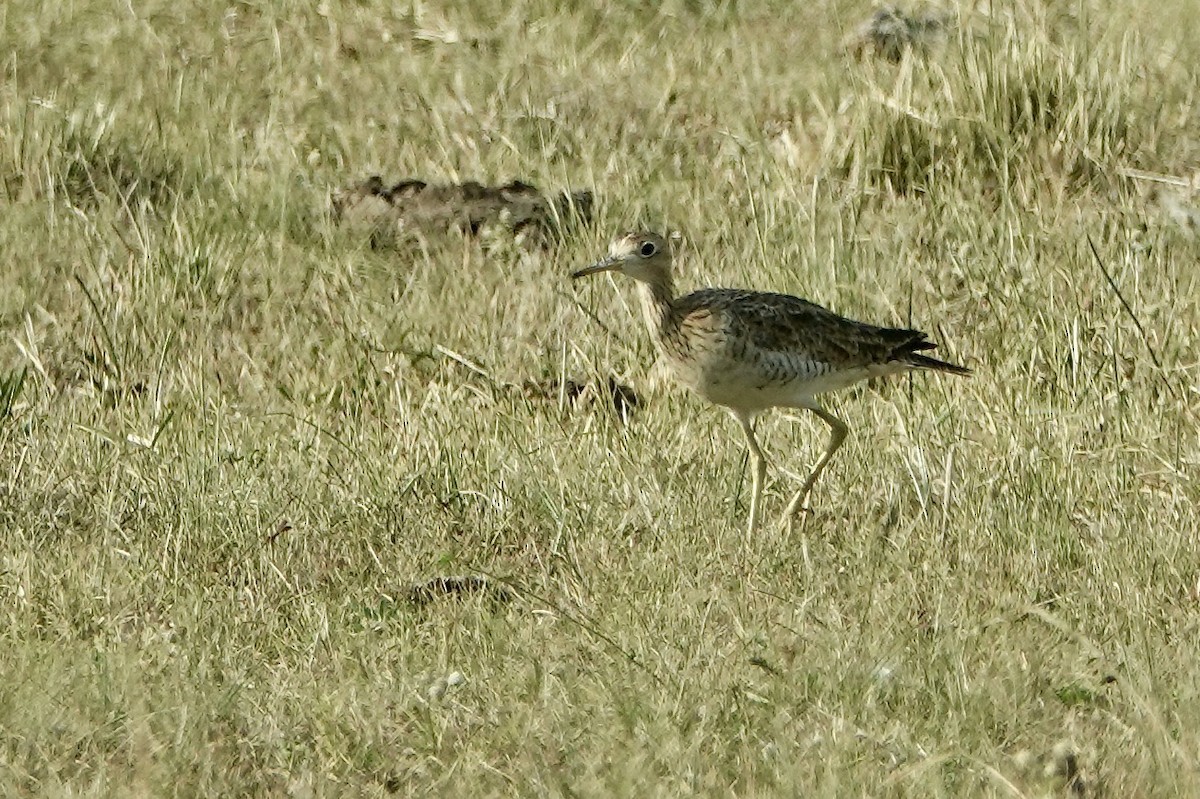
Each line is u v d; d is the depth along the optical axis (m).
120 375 17.77
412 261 20.52
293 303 19.25
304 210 21.28
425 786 10.77
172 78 24.45
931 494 14.94
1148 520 14.19
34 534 14.08
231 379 17.88
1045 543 13.89
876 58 25.23
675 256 20.39
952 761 10.73
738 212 21.08
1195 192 21.03
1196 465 15.02
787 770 10.54
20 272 19.55
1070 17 25.38
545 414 17.08
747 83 24.66
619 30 26.80
